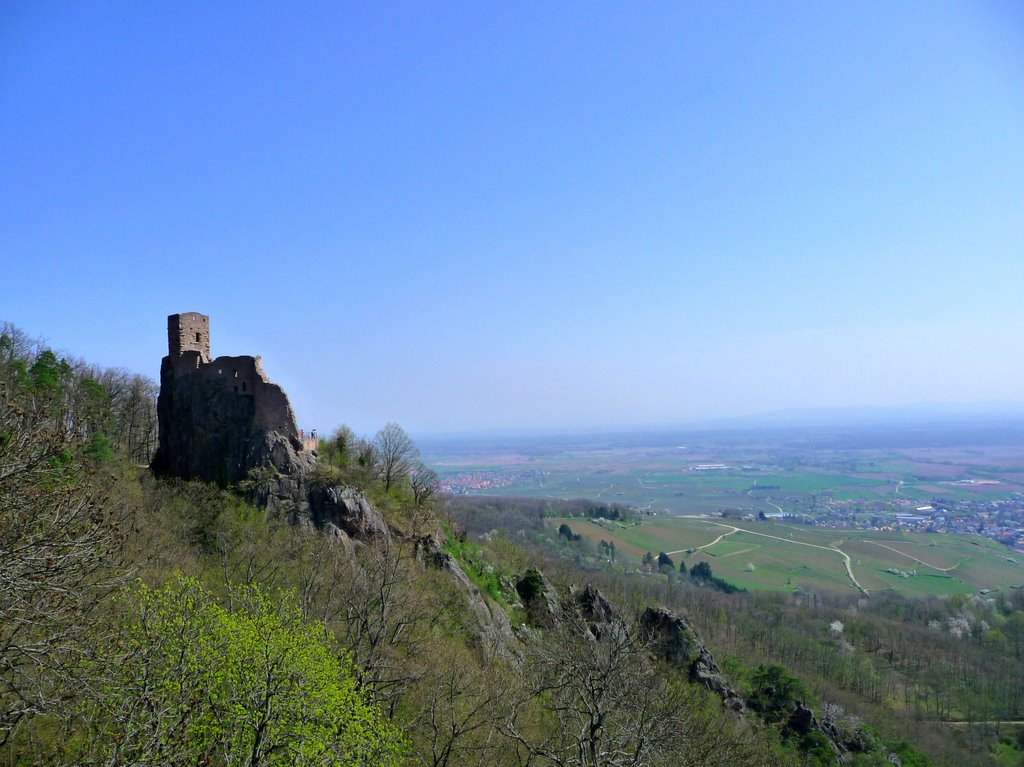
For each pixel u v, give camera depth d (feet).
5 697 73.82
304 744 72.13
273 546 175.01
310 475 212.84
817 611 427.33
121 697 67.82
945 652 378.94
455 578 212.23
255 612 93.66
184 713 67.10
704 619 364.17
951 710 317.83
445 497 452.35
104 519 85.56
